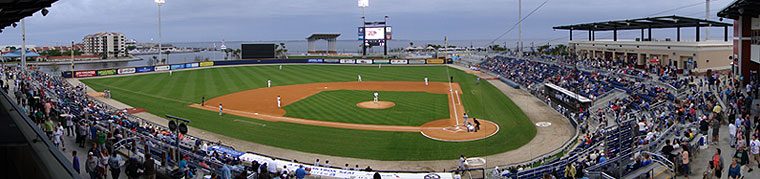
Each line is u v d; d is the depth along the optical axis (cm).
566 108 3738
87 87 6178
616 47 6109
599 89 4344
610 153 2092
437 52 12475
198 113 4362
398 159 2798
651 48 5388
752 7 3055
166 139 2514
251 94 5722
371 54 13025
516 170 2170
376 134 3447
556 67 6209
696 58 4675
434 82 6994
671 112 2855
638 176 1650
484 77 6806
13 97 3319
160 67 8644
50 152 1160
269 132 3531
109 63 17038
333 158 2828
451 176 2241
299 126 3750
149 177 1573
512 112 3497
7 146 1217
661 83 4019
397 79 7481
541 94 4531
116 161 1554
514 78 6053
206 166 2014
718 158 1625
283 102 5069
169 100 5178
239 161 2334
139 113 4306
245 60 10362
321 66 10069
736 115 2547
